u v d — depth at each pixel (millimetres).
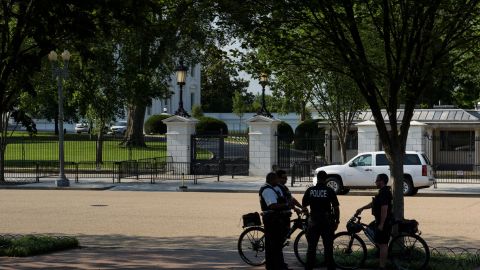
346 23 23438
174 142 73375
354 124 78250
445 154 80875
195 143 74000
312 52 26422
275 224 21656
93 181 67938
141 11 24281
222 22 24828
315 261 22297
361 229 23234
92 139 123188
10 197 53188
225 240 30719
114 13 23844
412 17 23859
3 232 33312
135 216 40156
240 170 75688
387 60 24391
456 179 69188
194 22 28469
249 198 52281
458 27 23688
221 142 74688
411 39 23844
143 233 33188
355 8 25328
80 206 45969
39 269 22844
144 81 73875
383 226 22172
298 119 154375
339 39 24141
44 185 63688
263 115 74250
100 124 79375
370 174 54125
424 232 32844
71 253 26547
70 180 69062
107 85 73438
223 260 24859
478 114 79625
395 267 22891
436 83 25812
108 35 24797
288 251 27391
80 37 23703
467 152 80125
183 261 24609
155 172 70750
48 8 23109
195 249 27734
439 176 70812
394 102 24547
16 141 114625
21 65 25125
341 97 68562
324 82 68750
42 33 24078
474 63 27406
